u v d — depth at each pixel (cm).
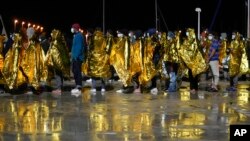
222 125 973
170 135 880
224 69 2025
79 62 1552
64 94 1518
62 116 1080
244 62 1644
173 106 1232
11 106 1239
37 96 1463
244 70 1639
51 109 1184
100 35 1573
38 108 1202
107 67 1576
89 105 1254
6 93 1533
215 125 973
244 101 1334
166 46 1605
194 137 864
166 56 1595
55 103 1295
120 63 1559
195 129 934
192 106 1232
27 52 1502
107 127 953
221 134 889
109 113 1120
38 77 1508
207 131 915
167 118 1053
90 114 1107
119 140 842
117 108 1198
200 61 1572
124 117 1065
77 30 1560
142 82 1554
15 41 1494
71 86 1767
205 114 1105
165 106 1233
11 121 1020
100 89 1677
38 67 1511
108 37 1588
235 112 1135
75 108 1200
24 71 1500
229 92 1575
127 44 1555
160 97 1434
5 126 966
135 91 1570
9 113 1123
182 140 841
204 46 1925
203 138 856
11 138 859
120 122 1005
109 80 1967
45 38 1731
